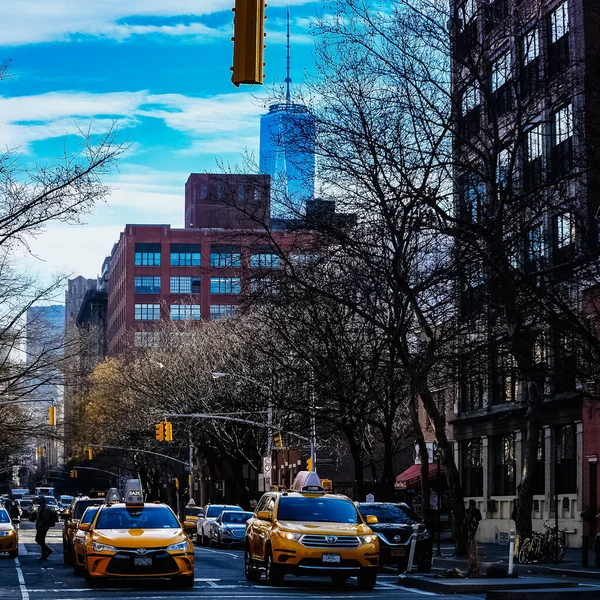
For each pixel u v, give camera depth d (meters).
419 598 25.17
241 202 50.47
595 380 33.84
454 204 39.50
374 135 38.03
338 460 86.31
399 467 86.81
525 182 41.50
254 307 47.12
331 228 38.97
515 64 39.91
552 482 53.16
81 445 109.56
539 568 36.84
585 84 39.06
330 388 47.75
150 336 114.88
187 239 175.38
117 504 29.39
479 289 38.03
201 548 58.94
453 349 40.72
